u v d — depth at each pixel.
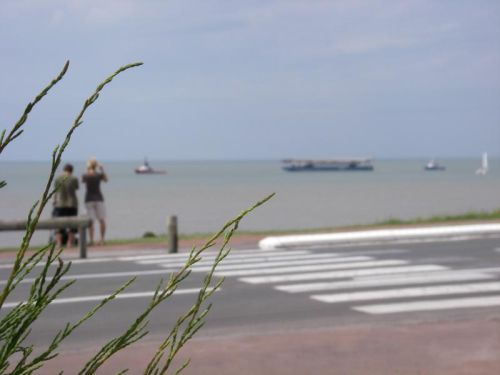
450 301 11.71
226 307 11.40
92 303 11.98
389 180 191.00
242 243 21.16
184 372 7.66
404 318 10.46
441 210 60.66
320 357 8.29
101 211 21.67
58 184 1.88
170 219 19.20
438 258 17.00
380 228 24.70
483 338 9.12
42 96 1.79
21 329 1.92
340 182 173.75
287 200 85.44
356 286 13.25
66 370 7.80
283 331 9.69
